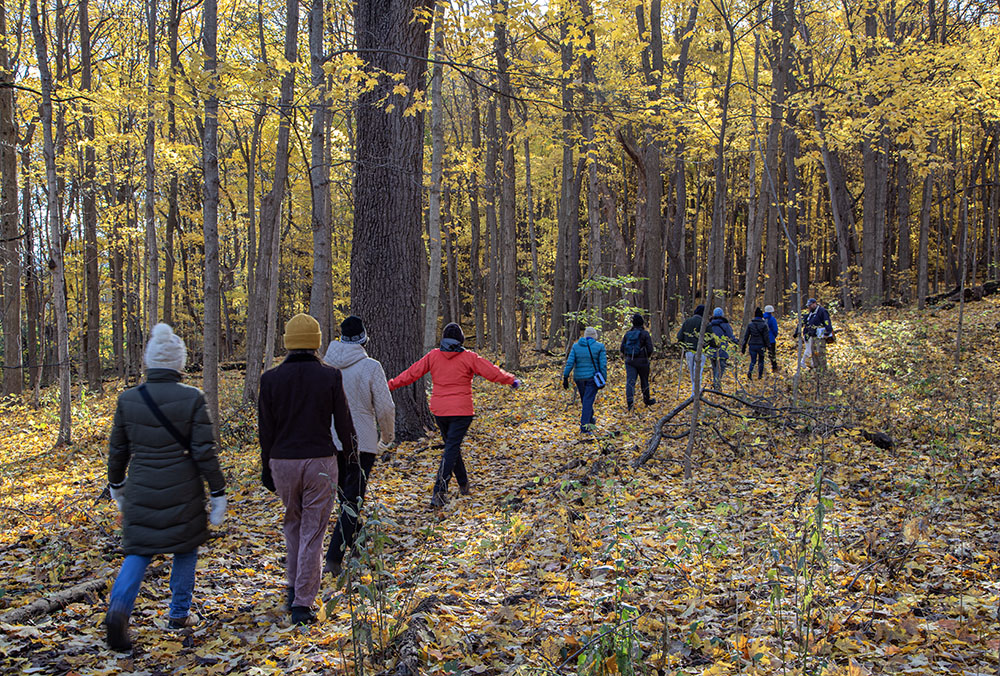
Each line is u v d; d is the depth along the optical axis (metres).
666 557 4.48
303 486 3.84
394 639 3.30
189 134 17.45
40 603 3.89
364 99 8.93
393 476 7.45
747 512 5.41
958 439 6.88
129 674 3.18
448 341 6.42
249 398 14.16
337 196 26.83
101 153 15.60
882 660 3.07
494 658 3.27
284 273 32.31
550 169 25.20
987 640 3.17
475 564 4.64
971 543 4.44
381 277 9.02
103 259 22.75
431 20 8.75
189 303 28.27
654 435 7.62
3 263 16.77
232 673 3.20
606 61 12.69
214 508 3.57
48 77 10.55
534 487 6.63
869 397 9.26
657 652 3.24
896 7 15.99
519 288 37.00
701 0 10.91
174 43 12.73
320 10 8.95
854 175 28.77
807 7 16.08
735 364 10.89
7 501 7.60
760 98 13.59
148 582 4.39
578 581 4.23
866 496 5.68
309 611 3.76
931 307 19.36
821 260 36.16
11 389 18.25
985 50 12.18
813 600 3.68
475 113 22.05
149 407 3.39
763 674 2.98
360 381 4.76
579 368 9.38
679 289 22.69
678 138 13.65
